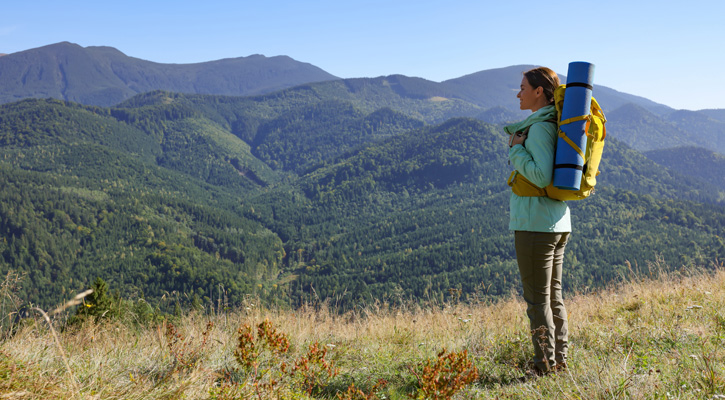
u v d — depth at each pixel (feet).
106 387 5.99
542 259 7.41
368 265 591.37
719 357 6.70
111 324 10.14
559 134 6.95
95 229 626.64
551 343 7.49
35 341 7.49
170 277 496.23
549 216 7.30
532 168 7.02
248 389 6.45
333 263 617.62
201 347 8.65
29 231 567.59
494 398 6.59
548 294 7.54
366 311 13.47
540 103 7.66
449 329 11.60
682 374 6.27
